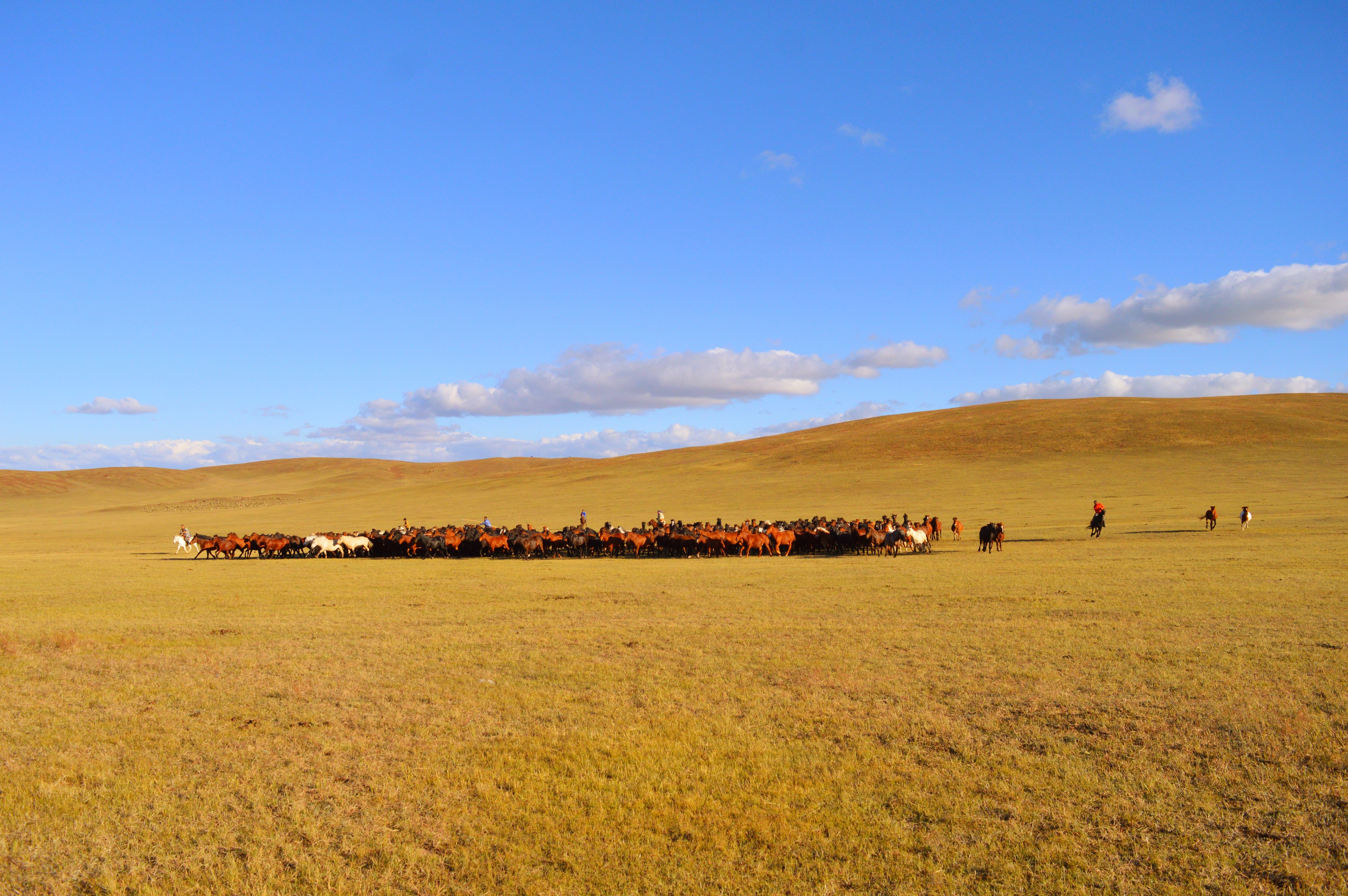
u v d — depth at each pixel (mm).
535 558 40250
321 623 19453
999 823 7660
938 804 8078
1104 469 80250
